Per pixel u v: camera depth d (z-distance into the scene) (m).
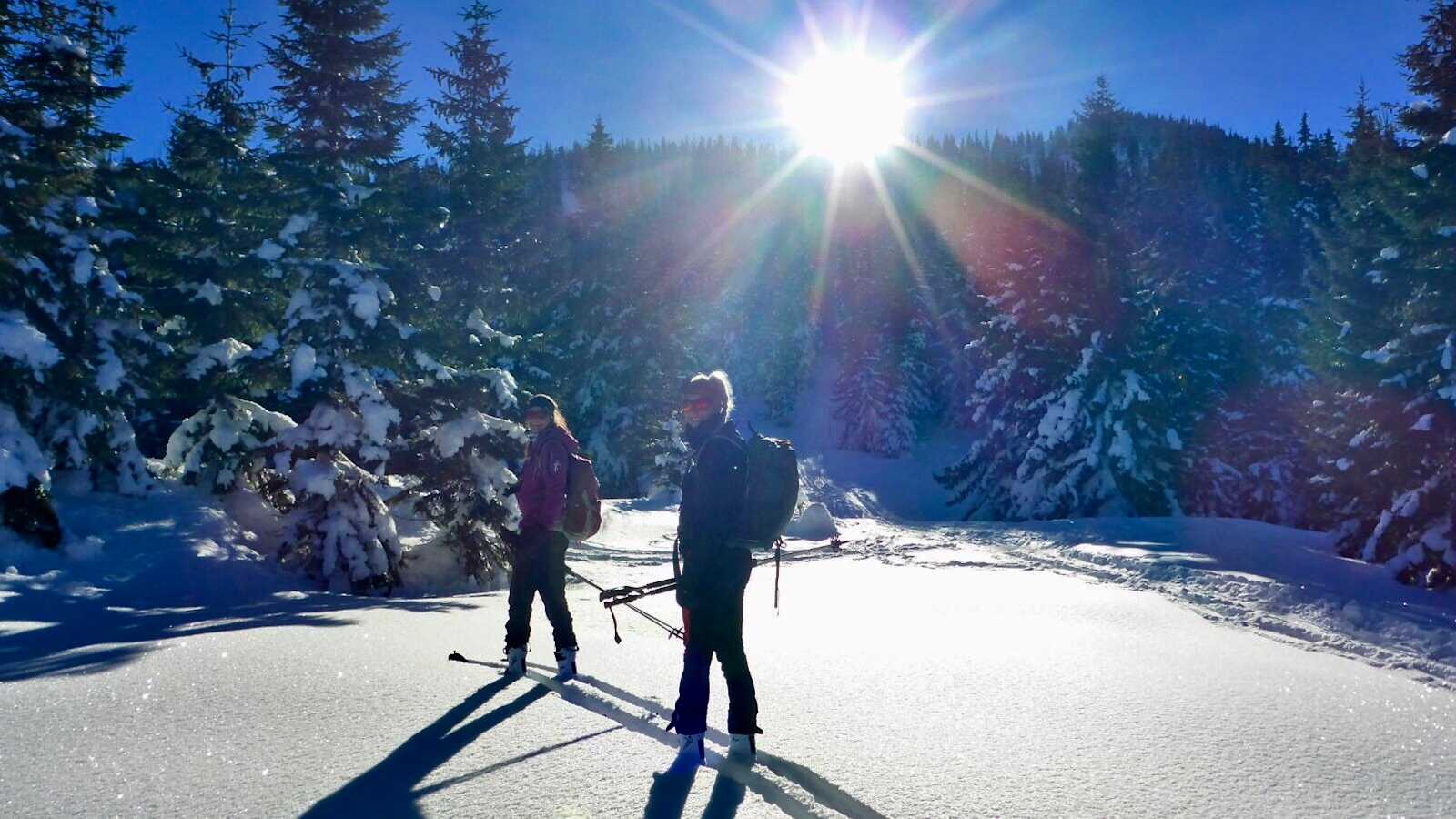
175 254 14.52
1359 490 17.31
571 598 9.78
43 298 11.71
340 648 5.51
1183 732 4.11
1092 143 35.03
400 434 14.73
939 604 9.38
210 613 7.94
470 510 14.30
